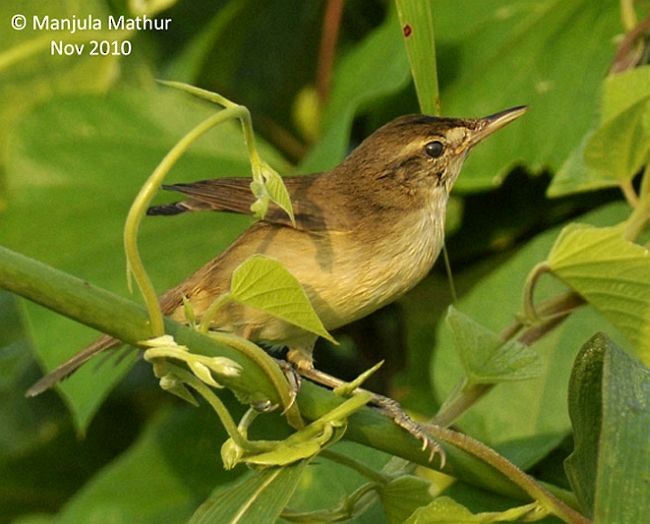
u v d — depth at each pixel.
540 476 8.25
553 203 9.73
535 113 9.45
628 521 5.70
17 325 11.24
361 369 10.47
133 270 5.71
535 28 9.69
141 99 10.27
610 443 5.87
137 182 10.03
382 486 6.78
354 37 10.86
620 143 7.80
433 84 7.17
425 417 9.45
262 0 10.43
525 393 8.39
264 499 6.12
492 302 8.90
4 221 9.88
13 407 11.28
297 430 6.40
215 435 9.75
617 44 9.43
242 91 10.82
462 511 6.32
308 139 10.72
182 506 9.47
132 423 11.16
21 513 11.05
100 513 9.47
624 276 7.35
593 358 6.50
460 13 9.89
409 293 9.98
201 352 5.95
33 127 10.12
